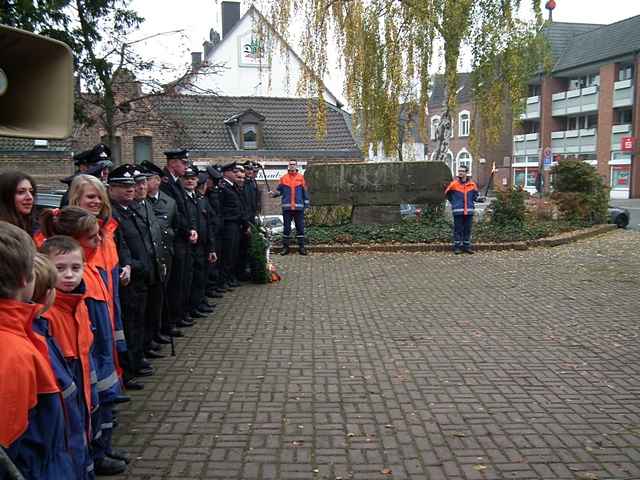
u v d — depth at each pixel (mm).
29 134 2506
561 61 48500
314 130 30016
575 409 5016
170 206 6820
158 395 5340
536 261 12945
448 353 6543
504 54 17750
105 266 4418
